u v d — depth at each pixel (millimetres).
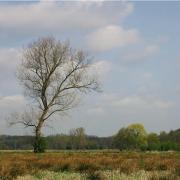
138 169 18906
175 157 28328
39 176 17188
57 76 46969
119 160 23078
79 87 47781
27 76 46812
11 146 62062
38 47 46688
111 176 16438
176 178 15414
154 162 21766
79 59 47500
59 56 46750
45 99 46938
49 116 47062
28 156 30359
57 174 17781
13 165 19859
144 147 57531
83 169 19578
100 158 25062
